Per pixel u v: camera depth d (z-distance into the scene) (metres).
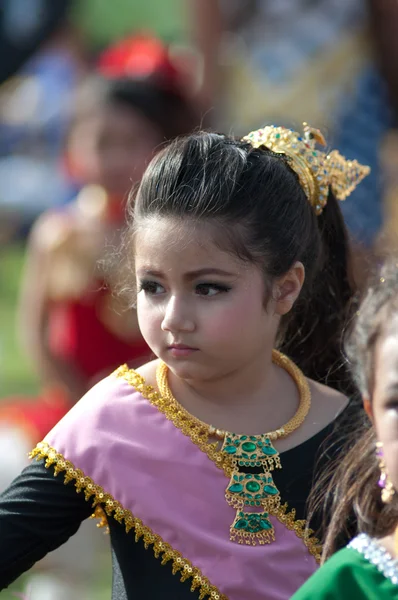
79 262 11.64
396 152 12.84
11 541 6.32
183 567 6.28
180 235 6.27
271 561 6.34
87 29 29.47
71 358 11.76
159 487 6.37
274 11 13.25
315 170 7.11
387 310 5.55
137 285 6.54
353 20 12.85
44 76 26.47
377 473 6.36
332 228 7.46
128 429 6.48
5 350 20.03
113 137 11.45
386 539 5.57
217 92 13.52
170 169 6.44
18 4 26.03
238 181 6.46
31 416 11.77
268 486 6.48
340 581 5.40
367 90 12.80
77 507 6.46
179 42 26.91
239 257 6.33
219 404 6.66
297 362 7.52
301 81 12.98
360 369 5.77
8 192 25.36
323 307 7.48
